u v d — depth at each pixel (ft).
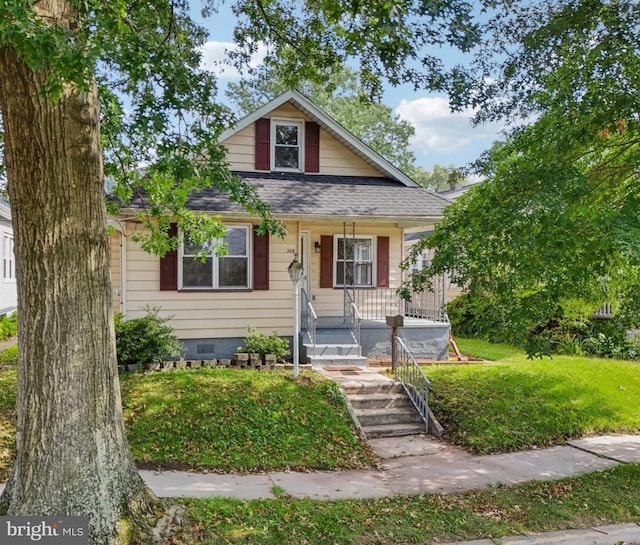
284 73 30.99
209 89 18.10
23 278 13.96
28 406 13.89
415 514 17.47
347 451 24.32
